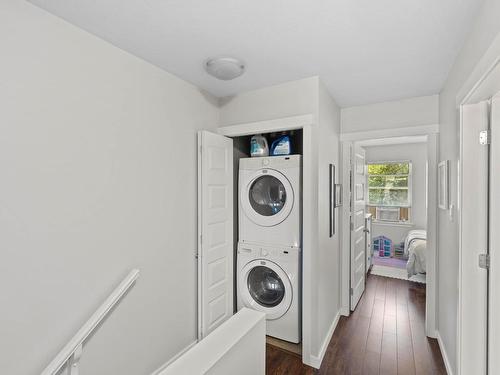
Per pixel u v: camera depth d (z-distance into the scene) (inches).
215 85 90.4
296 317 92.9
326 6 51.5
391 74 82.3
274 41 64.2
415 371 81.1
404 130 104.3
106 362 63.5
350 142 118.0
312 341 84.5
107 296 63.6
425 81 87.4
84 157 58.8
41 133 51.5
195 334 91.7
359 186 134.7
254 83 88.7
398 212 215.5
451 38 62.2
